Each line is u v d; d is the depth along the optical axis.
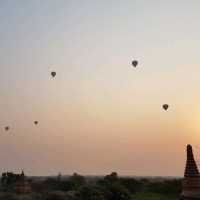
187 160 23.81
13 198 64.38
